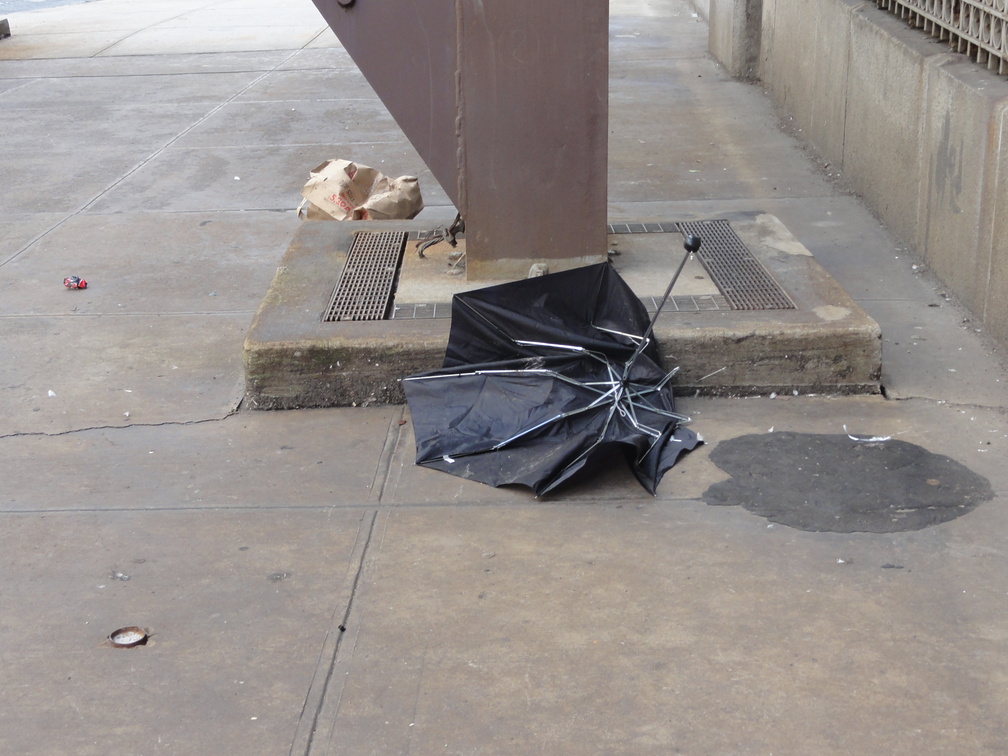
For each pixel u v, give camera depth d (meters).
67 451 4.31
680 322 4.64
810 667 2.95
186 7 18.41
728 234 5.78
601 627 3.15
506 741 2.72
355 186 6.54
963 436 4.20
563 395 4.25
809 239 6.60
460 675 2.97
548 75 4.79
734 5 11.18
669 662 2.99
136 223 7.30
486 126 4.88
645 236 5.80
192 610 3.30
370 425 4.48
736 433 4.29
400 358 4.59
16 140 9.73
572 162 4.96
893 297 5.64
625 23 15.48
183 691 2.95
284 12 17.31
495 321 4.46
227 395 4.79
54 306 5.84
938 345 5.04
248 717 2.84
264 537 3.68
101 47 14.49
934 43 6.23
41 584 3.45
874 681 2.89
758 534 3.60
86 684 2.98
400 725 2.79
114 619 3.26
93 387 4.87
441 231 5.79
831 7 8.02
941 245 5.77
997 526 3.59
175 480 4.08
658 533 3.63
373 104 10.71
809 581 3.34
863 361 4.57
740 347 4.55
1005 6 5.13
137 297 5.97
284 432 4.45
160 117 10.48
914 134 6.18
